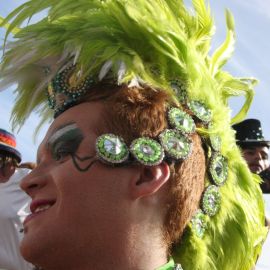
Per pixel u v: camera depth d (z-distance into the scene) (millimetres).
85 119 1189
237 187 1406
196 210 1263
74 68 1265
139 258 1125
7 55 1347
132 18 1262
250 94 1562
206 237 1311
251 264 1405
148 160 1140
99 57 1231
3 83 1363
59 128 1211
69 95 1253
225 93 1519
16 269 2654
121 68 1197
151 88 1214
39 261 1110
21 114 1433
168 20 1346
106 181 1128
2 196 2734
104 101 1200
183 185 1194
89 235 1099
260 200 1477
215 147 1310
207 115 1307
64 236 1096
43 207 1152
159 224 1165
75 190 1118
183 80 1297
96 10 1315
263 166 2709
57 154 1187
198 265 1266
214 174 1300
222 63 1515
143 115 1175
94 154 1144
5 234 2674
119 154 1135
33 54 1313
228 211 1347
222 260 1330
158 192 1168
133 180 1144
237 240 1348
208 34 1438
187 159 1211
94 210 1108
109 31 1268
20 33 1338
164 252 1182
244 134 2738
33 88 1399
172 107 1229
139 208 1142
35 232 1117
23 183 1190
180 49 1320
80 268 1104
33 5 1391
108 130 1165
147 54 1279
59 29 1309
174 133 1195
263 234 1467
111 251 1104
